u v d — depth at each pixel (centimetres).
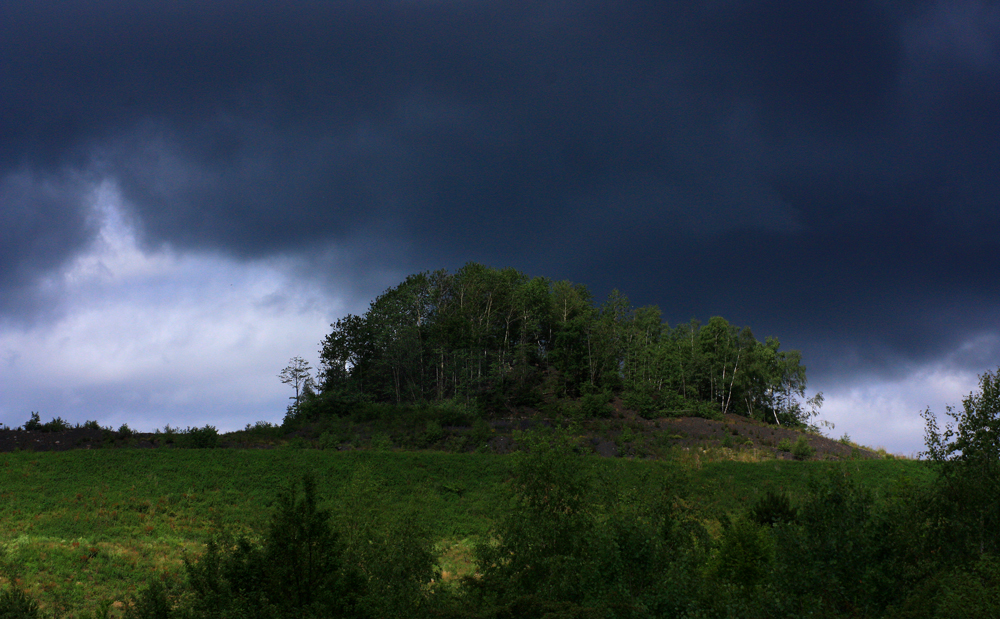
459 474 5588
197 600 1723
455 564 3700
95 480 4912
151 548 3712
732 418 8181
